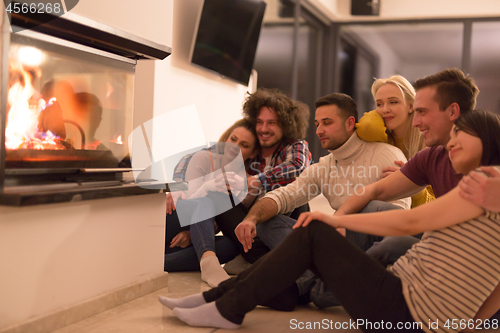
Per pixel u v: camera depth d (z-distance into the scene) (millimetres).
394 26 6312
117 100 1604
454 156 1131
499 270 1046
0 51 1149
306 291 1550
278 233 1777
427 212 1081
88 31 1369
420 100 1433
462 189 1046
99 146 1531
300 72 5922
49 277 1278
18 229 1179
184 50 2887
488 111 1132
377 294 1103
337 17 6320
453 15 5965
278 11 5402
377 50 6387
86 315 1398
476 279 1039
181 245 2102
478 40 6012
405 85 1824
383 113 1822
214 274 1817
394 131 1887
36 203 1161
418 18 6172
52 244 1284
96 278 1459
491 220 1041
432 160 1457
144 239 1694
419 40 6238
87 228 1411
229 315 1241
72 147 1424
